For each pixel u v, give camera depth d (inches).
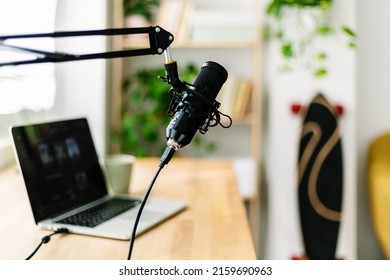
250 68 111.7
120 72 99.6
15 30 67.8
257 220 103.7
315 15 95.2
